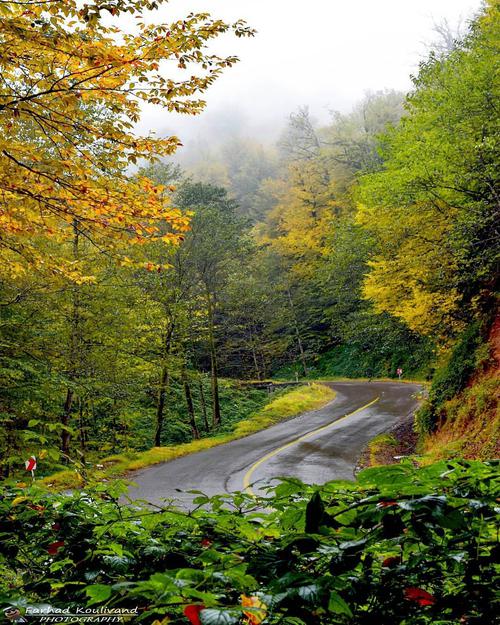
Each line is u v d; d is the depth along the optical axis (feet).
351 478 36.55
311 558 4.35
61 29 12.14
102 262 37.70
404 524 4.14
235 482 37.55
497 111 34.14
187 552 5.83
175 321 64.28
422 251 39.60
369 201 44.96
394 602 3.70
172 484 37.91
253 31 12.97
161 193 15.90
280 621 3.36
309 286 139.95
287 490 5.19
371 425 61.11
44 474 32.81
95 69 13.14
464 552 3.94
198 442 60.23
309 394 93.40
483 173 33.50
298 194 149.48
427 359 58.59
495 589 3.67
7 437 31.07
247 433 66.44
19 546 7.79
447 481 4.56
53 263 19.75
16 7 12.27
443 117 36.91
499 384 33.50
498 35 36.94
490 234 38.68
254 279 115.75
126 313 45.09
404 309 41.29
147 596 3.44
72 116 14.38
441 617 3.63
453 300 40.16
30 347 34.22
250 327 140.46
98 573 5.50
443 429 40.45
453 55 41.78
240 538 5.88
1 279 30.01
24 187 15.28
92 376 41.52
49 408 40.96
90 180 15.11
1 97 13.87
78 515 7.36
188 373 69.77
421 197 37.55
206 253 71.61
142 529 6.87
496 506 4.03
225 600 3.92
